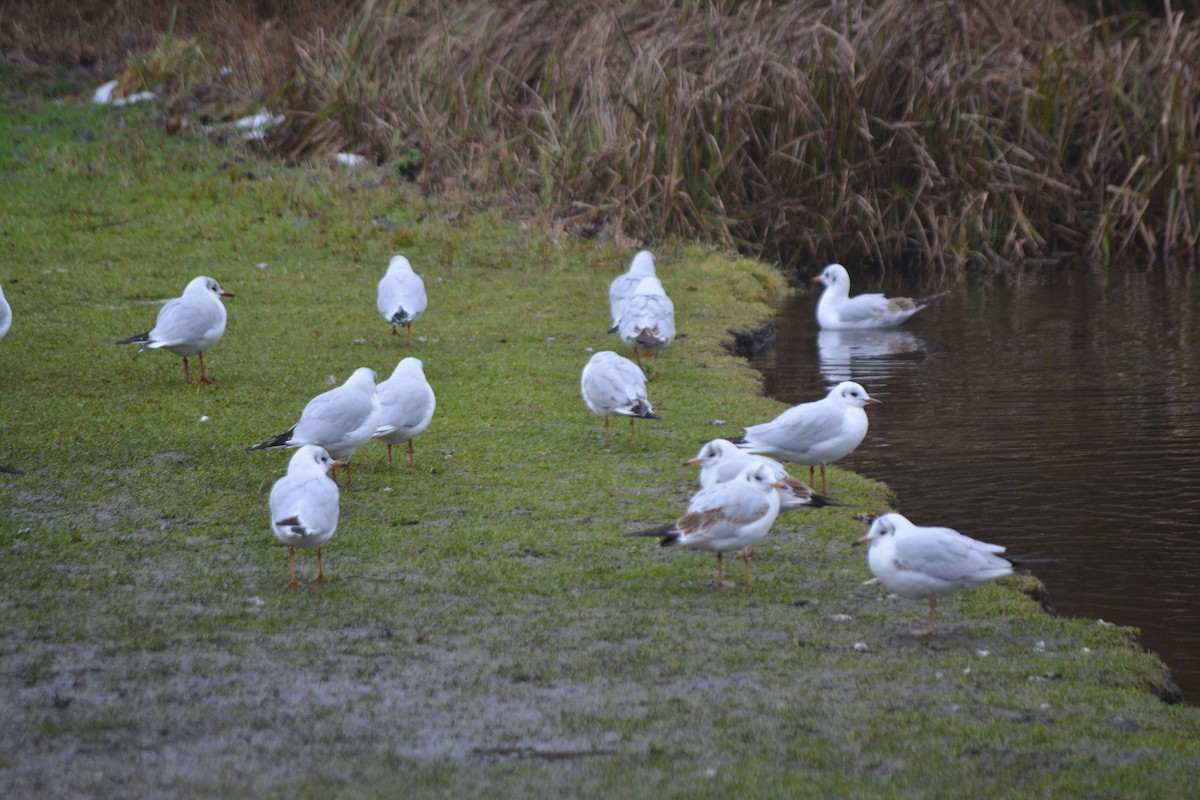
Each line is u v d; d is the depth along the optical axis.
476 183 27.67
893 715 7.50
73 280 21.31
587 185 27.12
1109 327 22.45
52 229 24.44
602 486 12.47
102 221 25.22
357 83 29.52
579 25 30.28
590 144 27.42
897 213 29.28
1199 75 30.12
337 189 27.02
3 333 15.83
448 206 26.78
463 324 19.98
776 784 6.53
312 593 9.40
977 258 29.36
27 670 7.82
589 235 26.31
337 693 7.64
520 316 20.66
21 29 35.69
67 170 27.70
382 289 18.52
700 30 29.22
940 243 29.08
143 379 16.03
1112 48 31.52
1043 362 19.72
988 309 24.56
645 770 6.68
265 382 16.09
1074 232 30.52
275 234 24.94
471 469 13.02
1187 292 25.61
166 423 14.11
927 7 29.78
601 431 14.57
